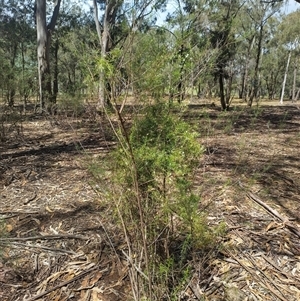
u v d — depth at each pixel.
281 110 14.76
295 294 2.00
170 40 1.54
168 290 1.81
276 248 2.45
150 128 1.57
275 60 29.59
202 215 2.00
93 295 2.04
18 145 5.86
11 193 3.58
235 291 1.99
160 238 1.90
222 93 9.62
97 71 1.43
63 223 2.86
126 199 1.70
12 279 2.21
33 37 18.17
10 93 6.67
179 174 1.60
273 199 3.30
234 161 4.50
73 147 5.37
